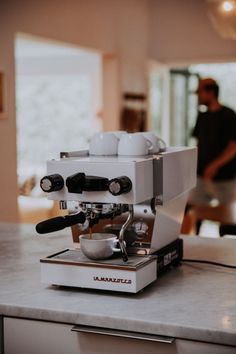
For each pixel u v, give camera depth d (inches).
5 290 57.9
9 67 177.2
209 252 73.1
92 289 57.9
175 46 276.4
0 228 89.7
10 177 177.8
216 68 339.6
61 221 54.9
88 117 361.1
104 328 50.9
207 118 205.2
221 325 47.8
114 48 245.8
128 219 57.0
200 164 208.5
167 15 276.2
